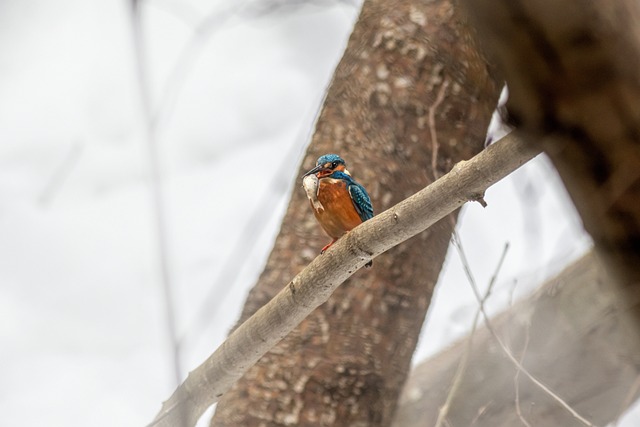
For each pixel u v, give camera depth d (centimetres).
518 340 1438
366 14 1441
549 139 1235
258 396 1428
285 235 1437
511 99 1255
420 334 1434
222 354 1392
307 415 1426
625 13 1102
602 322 1430
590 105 1173
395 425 1447
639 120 1162
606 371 1430
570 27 1105
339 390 1427
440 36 1432
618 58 1123
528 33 1129
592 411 1433
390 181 1430
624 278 1310
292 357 1428
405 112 1430
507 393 1436
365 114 1434
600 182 1230
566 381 1432
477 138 1430
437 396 1445
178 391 1169
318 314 1429
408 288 1429
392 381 1429
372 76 1435
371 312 1428
